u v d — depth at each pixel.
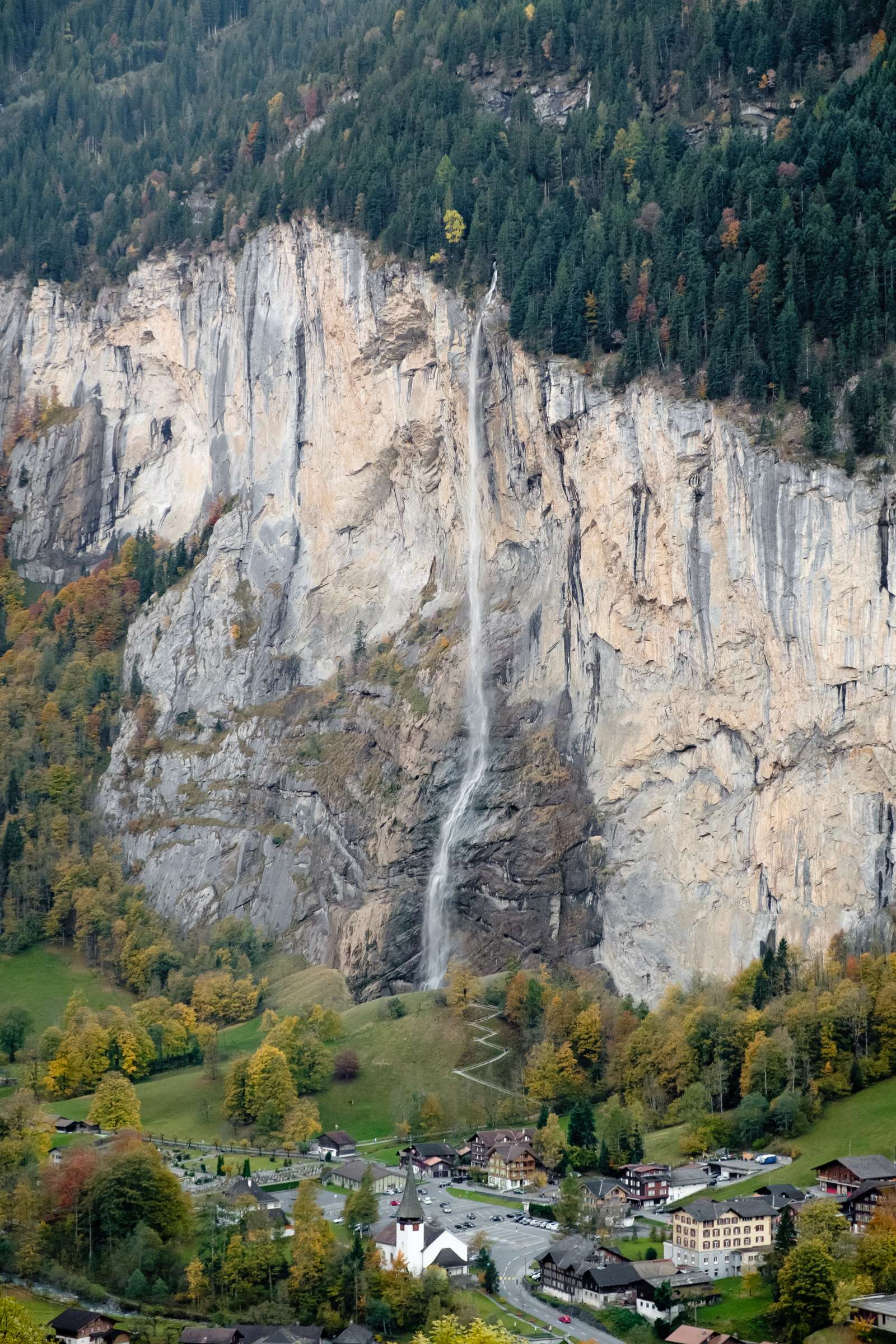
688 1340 187.88
